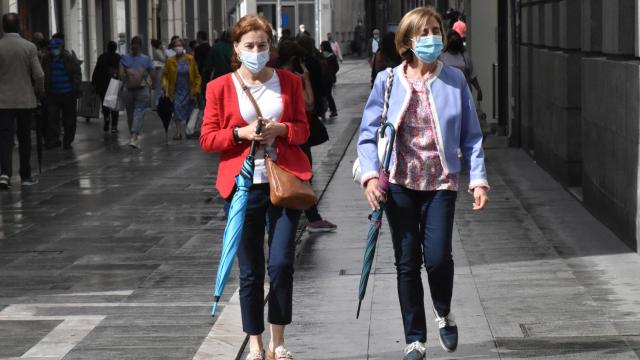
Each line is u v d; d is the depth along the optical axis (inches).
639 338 436.1
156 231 718.5
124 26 2331.4
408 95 393.4
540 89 991.6
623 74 624.7
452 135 394.6
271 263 397.7
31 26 1780.3
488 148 1163.9
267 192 401.1
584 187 763.4
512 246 631.8
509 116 1199.6
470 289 527.5
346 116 1788.9
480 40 1357.0
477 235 669.3
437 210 395.5
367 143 402.3
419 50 388.2
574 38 843.4
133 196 888.9
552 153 917.8
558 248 624.1
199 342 440.1
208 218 770.8
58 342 443.5
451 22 1539.1
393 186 397.1
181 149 1293.1
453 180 397.1
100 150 1294.3
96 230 725.9
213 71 1413.6
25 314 492.1
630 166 612.4
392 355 424.2
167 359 418.0
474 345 433.4
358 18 5310.0
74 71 1302.9
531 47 1066.1
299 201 394.0
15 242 684.1
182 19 2928.2
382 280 553.9
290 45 684.1
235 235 388.8
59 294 533.6
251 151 394.9
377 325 468.1
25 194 911.0
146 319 478.6
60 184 972.6
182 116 1408.7
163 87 1393.9
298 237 684.1
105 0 2186.3
